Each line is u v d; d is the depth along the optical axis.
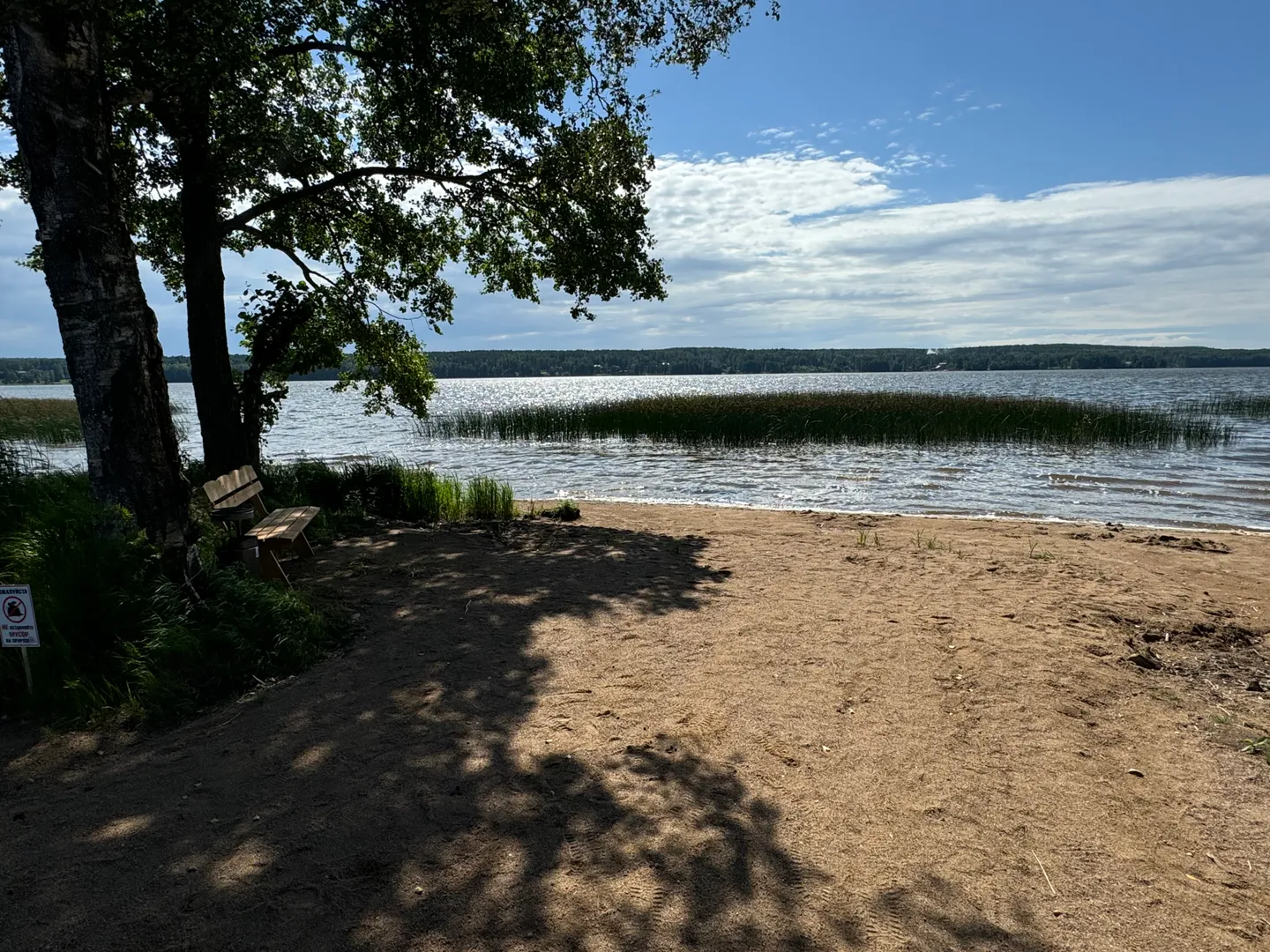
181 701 4.07
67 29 4.45
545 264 11.84
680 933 2.45
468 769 3.46
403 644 5.06
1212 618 5.91
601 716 4.03
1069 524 10.33
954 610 5.96
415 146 10.32
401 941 2.38
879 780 3.45
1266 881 2.84
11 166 9.22
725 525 9.94
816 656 4.94
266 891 2.62
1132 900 2.70
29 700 4.00
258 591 5.03
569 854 2.84
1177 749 3.82
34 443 14.64
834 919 2.54
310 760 3.54
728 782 3.40
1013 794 3.37
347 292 11.80
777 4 9.70
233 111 8.17
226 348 9.23
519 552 7.89
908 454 20.56
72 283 4.62
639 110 10.50
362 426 35.31
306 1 8.70
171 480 4.96
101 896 2.60
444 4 8.12
